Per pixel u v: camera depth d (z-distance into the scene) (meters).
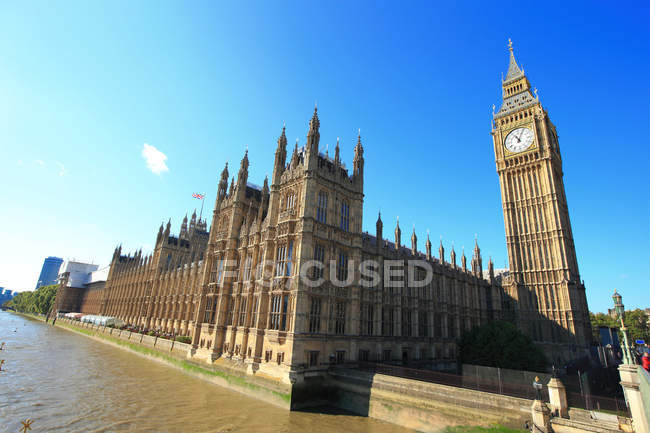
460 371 61.41
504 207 93.75
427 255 71.12
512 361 53.66
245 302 53.94
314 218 47.06
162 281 104.06
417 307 61.06
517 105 97.88
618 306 23.73
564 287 78.94
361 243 52.81
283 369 41.12
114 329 101.81
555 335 78.19
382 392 37.34
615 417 25.81
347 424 35.09
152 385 49.84
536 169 90.25
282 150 56.44
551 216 84.75
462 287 78.50
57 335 116.19
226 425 33.84
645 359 24.41
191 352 60.75
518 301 85.00
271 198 53.50
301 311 42.56
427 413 33.44
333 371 43.16
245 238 58.88
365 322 51.75
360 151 57.31
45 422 33.56
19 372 54.72
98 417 35.41
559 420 26.48
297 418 36.25
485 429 29.69
